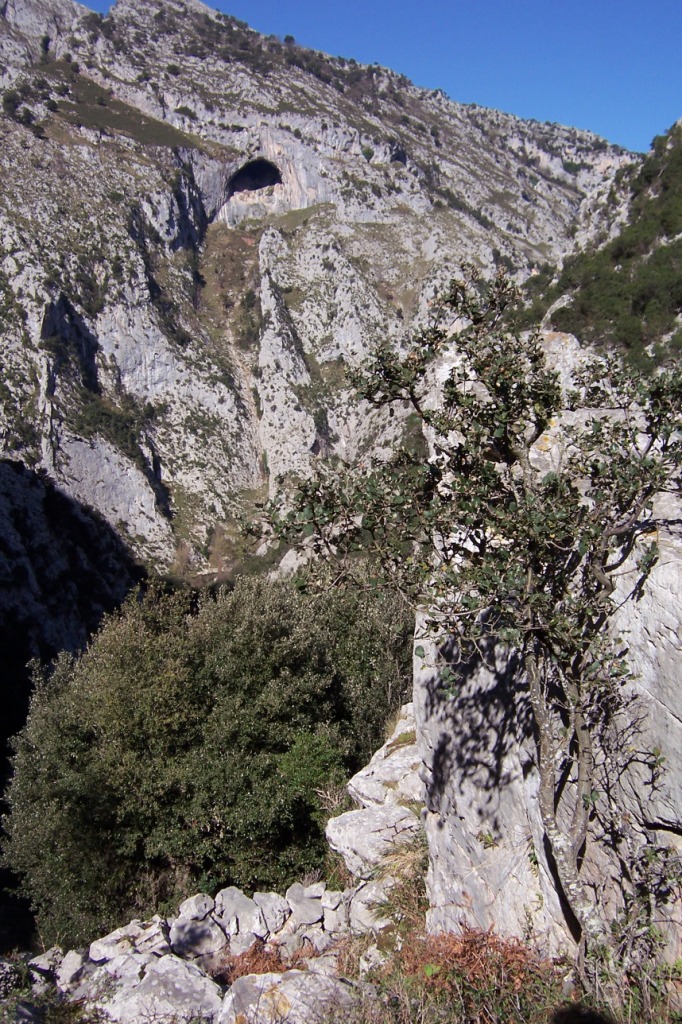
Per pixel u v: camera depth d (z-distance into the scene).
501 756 5.09
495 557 3.88
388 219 109.38
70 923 10.83
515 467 5.35
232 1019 5.21
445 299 4.38
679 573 3.69
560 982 4.27
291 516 4.14
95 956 6.98
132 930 7.31
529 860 4.84
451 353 5.67
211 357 85.25
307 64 143.75
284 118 116.56
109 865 10.92
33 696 15.55
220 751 11.27
